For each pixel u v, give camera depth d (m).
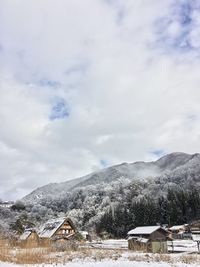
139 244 42.66
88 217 162.62
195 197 136.50
